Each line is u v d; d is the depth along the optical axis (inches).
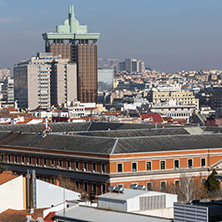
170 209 7426.2
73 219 6884.8
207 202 6437.0
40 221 7288.4
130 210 7298.2
